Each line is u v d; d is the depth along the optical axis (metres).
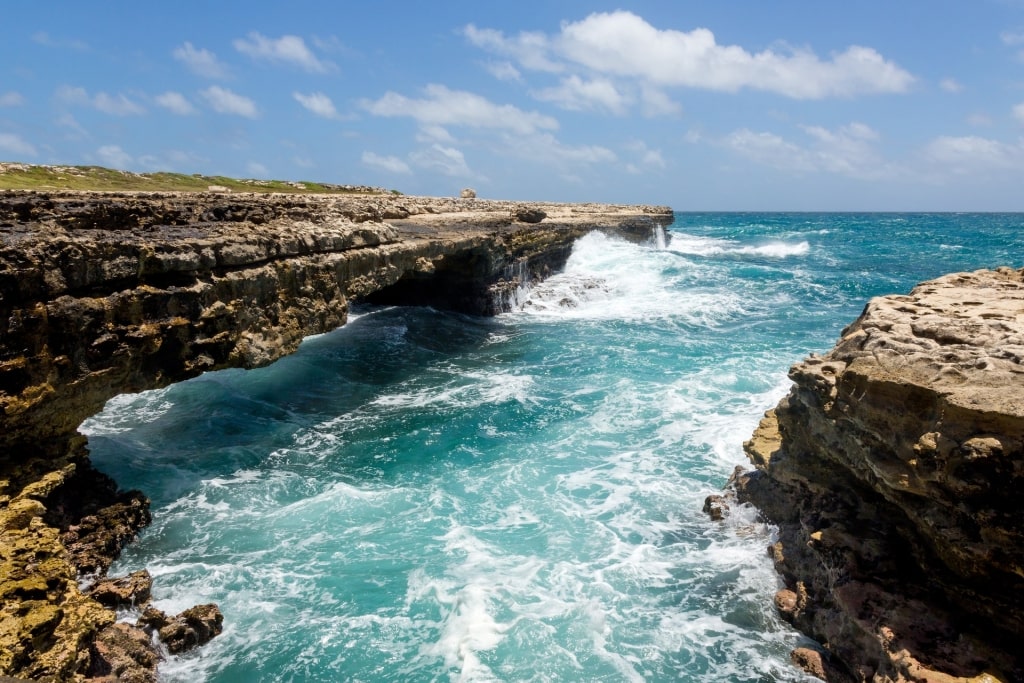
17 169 27.16
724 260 53.44
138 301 11.52
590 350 24.14
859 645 8.10
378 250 19.70
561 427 16.59
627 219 54.34
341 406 18.25
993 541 6.75
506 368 22.02
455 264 29.20
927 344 7.81
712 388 19.20
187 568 10.66
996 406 6.57
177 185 33.22
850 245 73.31
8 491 9.62
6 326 9.30
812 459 10.39
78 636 7.37
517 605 9.74
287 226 16.67
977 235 92.56
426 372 21.58
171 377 12.57
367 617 9.55
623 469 14.16
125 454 14.51
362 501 12.85
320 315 16.69
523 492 13.24
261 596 10.02
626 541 11.42
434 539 11.55
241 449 15.21
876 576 8.42
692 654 8.81
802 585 9.44
